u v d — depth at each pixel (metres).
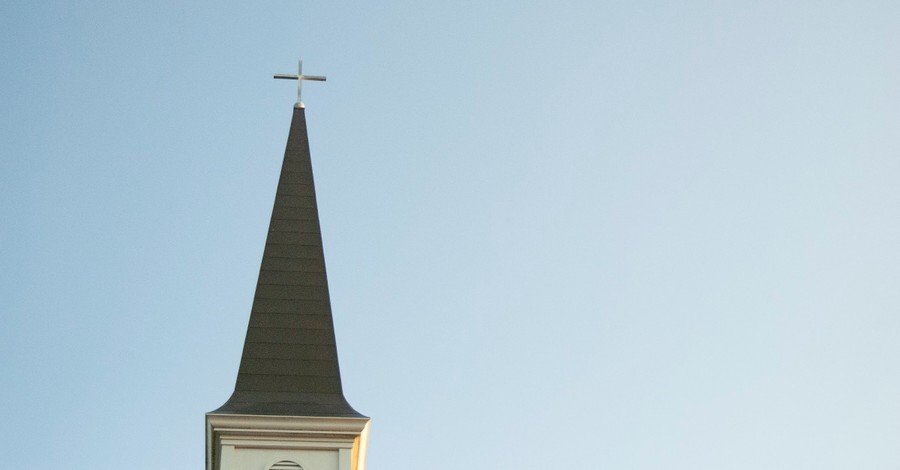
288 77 48.84
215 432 40.56
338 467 40.62
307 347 42.94
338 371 42.69
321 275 44.41
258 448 40.62
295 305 43.66
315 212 45.78
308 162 47.06
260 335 42.97
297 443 40.72
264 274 44.12
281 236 45.00
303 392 42.00
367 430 41.50
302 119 48.16
